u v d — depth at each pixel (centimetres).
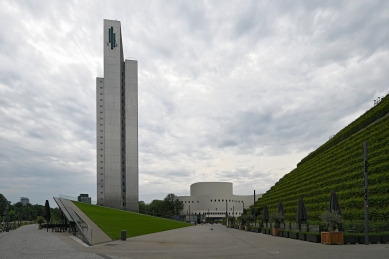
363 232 2458
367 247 2041
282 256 1666
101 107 11075
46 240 3027
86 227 2756
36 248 2234
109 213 6700
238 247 2275
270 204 6962
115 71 11169
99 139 10838
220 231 5400
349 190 3672
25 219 16425
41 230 5547
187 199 18738
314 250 1923
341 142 5444
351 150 4347
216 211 17800
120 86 11238
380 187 3052
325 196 4134
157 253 1902
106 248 2234
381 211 2866
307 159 8169
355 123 5631
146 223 5903
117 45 11325
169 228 5903
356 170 3834
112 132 10831
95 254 1833
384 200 2914
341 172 4188
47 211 5969
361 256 1573
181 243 2686
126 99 11419
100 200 10412
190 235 3950
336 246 2156
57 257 1694
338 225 2402
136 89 11556
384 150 3434
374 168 3362
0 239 3234
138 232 4122
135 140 11219
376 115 4772
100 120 10962
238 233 4562
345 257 1547
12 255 1800
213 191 18462
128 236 3619
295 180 6456
